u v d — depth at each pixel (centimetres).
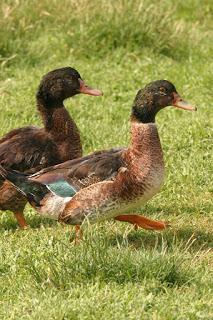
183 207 1324
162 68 1983
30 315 930
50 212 1155
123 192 1122
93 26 2083
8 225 1305
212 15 2364
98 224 1187
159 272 1002
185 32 2128
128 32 2070
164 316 915
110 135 1609
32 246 1131
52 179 1151
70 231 1193
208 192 1379
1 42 2020
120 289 981
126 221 1196
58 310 927
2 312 948
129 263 1008
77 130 1297
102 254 1018
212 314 924
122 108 1769
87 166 1142
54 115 1288
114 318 914
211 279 1016
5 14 2078
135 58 2033
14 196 1247
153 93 1156
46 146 1272
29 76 1925
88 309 929
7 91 1819
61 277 1006
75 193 1135
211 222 1266
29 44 2062
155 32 2084
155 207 1328
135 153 1132
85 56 2058
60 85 1294
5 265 1074
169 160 1474
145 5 2141
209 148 1517
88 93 1312
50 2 2206
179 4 2395
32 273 1026
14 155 1259
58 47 2083
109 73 1952
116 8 2106
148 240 1194
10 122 1667
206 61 2042
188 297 962
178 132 1577
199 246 1168
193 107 1176
